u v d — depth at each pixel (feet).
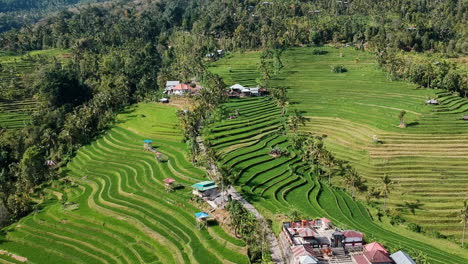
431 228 306.96
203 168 353.10
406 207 326.85
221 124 446.60
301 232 241.14
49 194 372.58
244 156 378.73
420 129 422.41
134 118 504.02
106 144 444.14
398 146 398.21
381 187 349.00
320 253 234.17
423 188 346.74
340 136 430.61
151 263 248.73
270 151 392.88
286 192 326.24
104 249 271.28
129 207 308.40
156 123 472.44
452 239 295.07
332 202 320.09
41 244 282.56
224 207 290.56
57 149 456.04
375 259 219.20
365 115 467.93
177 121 469.16
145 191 329.11
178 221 284.82
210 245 249.96
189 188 322.96
